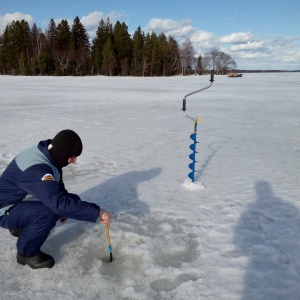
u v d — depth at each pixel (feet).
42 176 7.74
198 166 18.04
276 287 8.11
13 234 9.68
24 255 8.64
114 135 26.43
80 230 10.83
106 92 75.61
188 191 14.30
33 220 8.25
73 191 14.23
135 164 18.31
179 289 8.04
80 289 8.06
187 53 283.18
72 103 50.72
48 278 8.43
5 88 86.69
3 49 242.78
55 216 8.45
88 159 19.21
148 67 255.91
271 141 24.76
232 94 72.28
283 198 13.58
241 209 12.50
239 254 9.51
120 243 10.19
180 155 20.34
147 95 67.87
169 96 65.98
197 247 9.89
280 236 10.50
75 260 9.25
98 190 14.34
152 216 11.91
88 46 260.01
